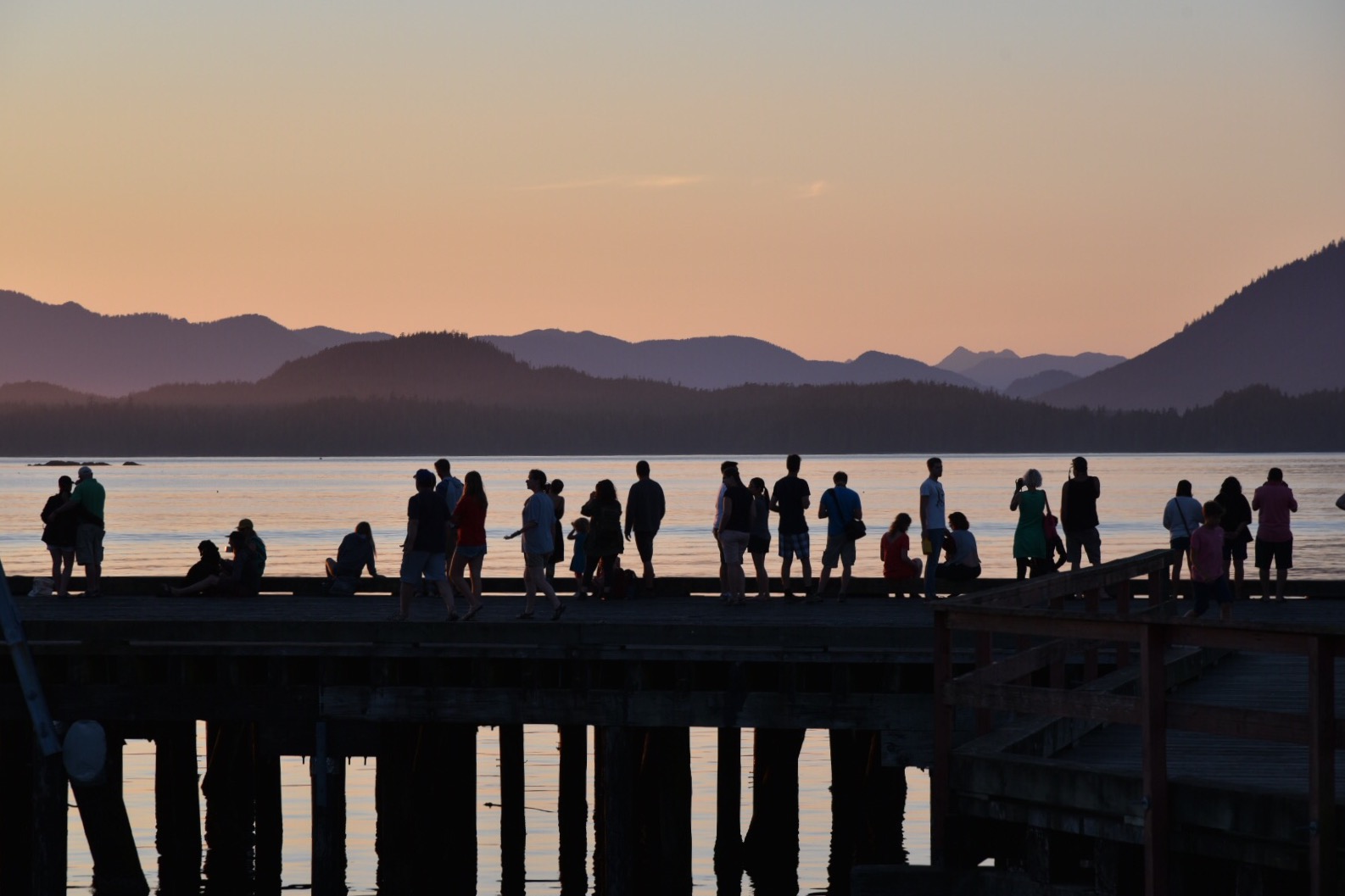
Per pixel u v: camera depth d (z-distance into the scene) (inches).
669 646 1857.8
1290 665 2053.4
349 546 2837.1
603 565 2699.3
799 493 2679.6
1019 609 1278.3
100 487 2687.0
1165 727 1181.1
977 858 1325.0
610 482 2689.5
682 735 2027.6
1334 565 6707.7
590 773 2883.9
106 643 1894.7
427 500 2140.7
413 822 1941.4
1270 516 2733.8
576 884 2180.1
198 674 1943.9
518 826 2273.6
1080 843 1288.1
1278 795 1127.0
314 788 1909.4
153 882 2174.0
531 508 2260.1
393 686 1884.8
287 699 1893.5
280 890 2137.1
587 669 1866.4
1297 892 1132.5
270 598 2760.8
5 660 1957.4
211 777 2389.3
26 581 2827.3
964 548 2775.6
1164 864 1171.3
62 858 1828.2
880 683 1855.3
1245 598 2817.4
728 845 2300.7
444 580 2164.1
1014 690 1285.7
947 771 1331.2
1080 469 2778.1
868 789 2297.0
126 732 2140.7
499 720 1875.0
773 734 2346.2
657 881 2144.4
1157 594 2057.1
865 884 1321.4
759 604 2605.8
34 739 1824.6
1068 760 1441.9
